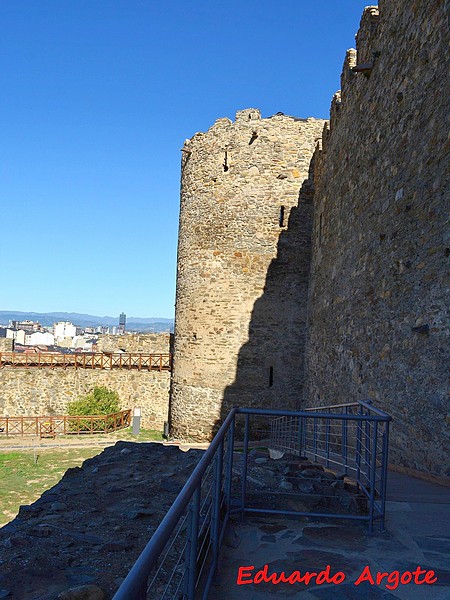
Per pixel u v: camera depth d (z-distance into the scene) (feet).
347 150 32.35
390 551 11.39
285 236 49.88
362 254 27.32
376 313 24.14
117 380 64.08
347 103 32.89
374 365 24.04
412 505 14.33
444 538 12.13
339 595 9.43
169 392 62.90
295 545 11.75
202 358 50.24
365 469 18.33
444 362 16.79
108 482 19.94
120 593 4.09
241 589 9.64
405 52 21.53
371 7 27.55
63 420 61.05
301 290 49.60
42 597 10.77
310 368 44.75
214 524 10.36
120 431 59.47
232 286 49.88
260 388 48.85
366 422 15.21
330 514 13.00
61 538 14.02
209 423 49.57
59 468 40.16
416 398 18.78
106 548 13.32
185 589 7.97
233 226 50.24
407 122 21.03
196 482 7.28
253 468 17.07
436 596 9.43
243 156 50.49
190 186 53.01
